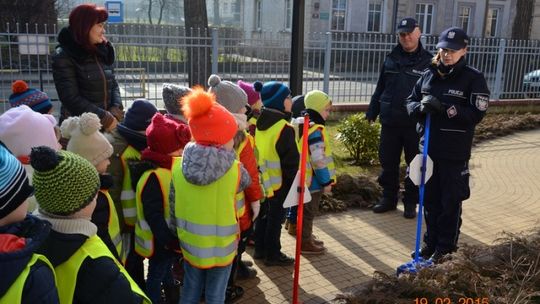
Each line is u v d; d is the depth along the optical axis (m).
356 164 7.52
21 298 1.51
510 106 12.60
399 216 5.57
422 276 3.45
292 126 3.94
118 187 3.10
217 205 2.70
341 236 4.94
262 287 3.82
